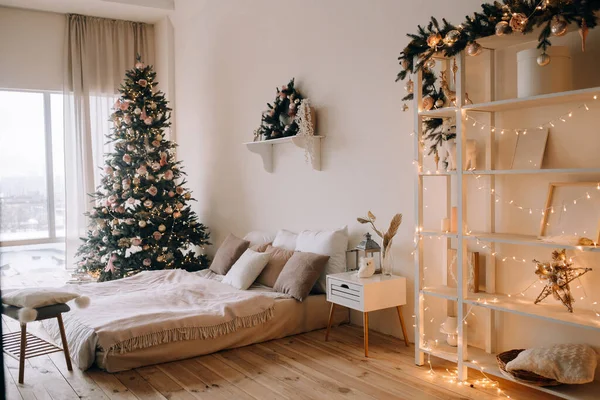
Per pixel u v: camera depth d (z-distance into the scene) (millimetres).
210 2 6457
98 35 7305
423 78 3592
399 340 4102
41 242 7340
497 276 3398
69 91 7133
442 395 3053
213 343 3852
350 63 4457
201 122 6859
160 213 6203
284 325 4219
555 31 2494
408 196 4012
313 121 4770
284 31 5219
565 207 2947
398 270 4148
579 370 2705
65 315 3980
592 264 2916
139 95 6359
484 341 3500
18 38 6855
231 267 5219
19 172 7219
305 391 3154
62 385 3295
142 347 3576
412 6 3896
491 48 3330
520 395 3018
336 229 4523
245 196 6016
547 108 3092
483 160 3461
